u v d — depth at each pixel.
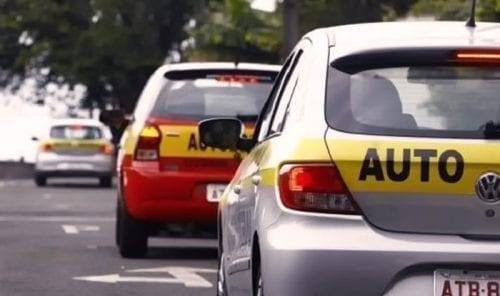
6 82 79.31
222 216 12.79
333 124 9.62
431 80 9.78
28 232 25.59
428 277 9.27
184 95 19.81
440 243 9.27
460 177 9.30
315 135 9.57
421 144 9.38
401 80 9.80
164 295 16.08
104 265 19.28
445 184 9.30
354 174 9.38
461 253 9.23
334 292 9.30
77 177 53.62
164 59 70.56
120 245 20.47
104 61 71.31
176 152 19.50
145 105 20.11
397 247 9.26
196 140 19.50
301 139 9.60
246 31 44.41
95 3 71.31
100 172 52.94
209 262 19.81
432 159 9.33
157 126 19.58
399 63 9.88
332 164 9.42
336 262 9.28
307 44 10.68
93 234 25.22
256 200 10.26
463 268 9.27
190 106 19.72
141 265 19.33
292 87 10.56
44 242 23.17
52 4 71.81
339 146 9.46
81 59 71.38
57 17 71.94
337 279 9.29
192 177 19.42
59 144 53.19
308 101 9.84
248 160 11.60
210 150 19.48
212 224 19.88
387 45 9.95
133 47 70.38
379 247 9.27
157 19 70.19
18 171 69.06
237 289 11.39
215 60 45.09
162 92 19.88
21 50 74.44
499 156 9.32
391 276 9.26
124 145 20.39
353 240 9.30
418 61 9.87
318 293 9.31
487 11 30.61
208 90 19.86
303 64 10.41
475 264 9.23
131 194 19.61
